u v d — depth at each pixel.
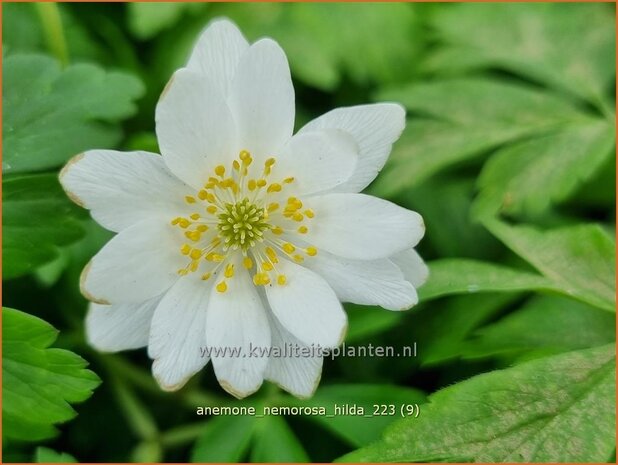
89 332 0.07
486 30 0.12
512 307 0.10
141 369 0.10
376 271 0.07
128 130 0.11
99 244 0.09
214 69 0.07
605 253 0.08
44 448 0.07
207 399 0.09
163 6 0.11
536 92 0.11
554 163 0.10
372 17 0.12
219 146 0.07
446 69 0.12
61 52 0.10
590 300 0.08
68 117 0.08
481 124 0.10
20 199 0.08
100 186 0.07
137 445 0.09
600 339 0.08
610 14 0.12
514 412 0.07
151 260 0.07
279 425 0.08
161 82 0.11
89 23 0.12
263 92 0.07
